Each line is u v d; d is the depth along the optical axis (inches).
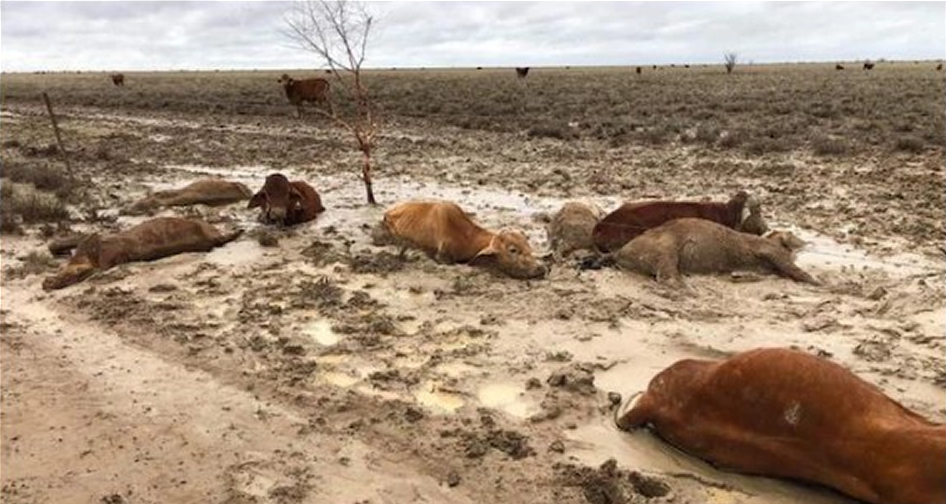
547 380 294.5
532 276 404.8
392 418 271.3
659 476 230.8
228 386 299.4
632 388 288.4
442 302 379.2
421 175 758.5
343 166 836.6
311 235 516.7
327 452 253.3
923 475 186.5
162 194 614.5
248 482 237.9
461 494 229.3
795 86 2202.3
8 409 285.9
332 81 2753.4
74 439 264.7
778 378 218.1
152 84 3292.3
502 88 2341.3
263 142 1083.9
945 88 1924.2
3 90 2869.1
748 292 378.6
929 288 374.9
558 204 605.9
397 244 464.8
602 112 1387.8
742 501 217.6
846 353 307.7
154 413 280.4
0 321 372.5
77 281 423.2
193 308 380.5
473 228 436.5
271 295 394.3
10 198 604.7
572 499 224.2
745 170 733.9
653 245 401.7
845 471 202.8
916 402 266.4
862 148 836.6
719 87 2229.3
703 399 234.4
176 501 230.4
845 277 399.5
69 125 1423.5
